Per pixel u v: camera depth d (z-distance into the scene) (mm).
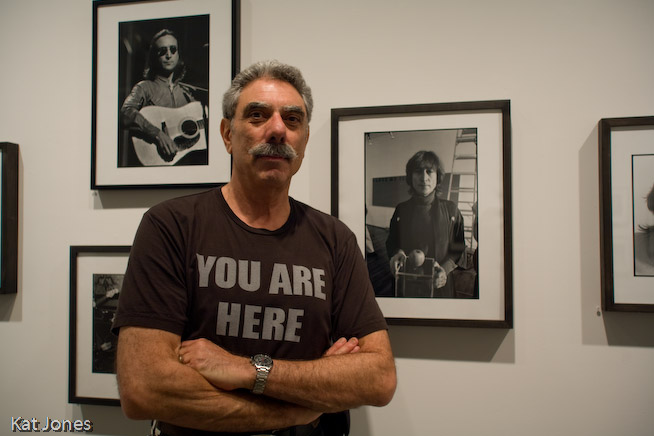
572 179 1230
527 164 1245
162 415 811
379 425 1269
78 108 1397
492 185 1228
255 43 1343
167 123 1325
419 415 1255
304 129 1014
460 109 1235
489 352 1237
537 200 1238
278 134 930
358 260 1079
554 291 1225
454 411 1243
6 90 1429
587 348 1211
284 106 952
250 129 955
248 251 964
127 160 1338
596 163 1225
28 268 1396
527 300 1231
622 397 1197
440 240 1240
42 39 1421
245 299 929
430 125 1256
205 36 1317
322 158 1312
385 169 1270
